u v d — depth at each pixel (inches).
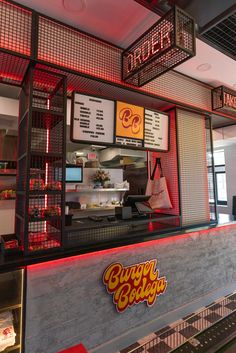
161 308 97.4
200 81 128.0
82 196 201.2
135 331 87.6
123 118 100.0
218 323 51.9
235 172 232.1
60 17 79.4
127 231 98.2
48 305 69.3
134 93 102.7
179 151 117.2
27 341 65.1
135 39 91.6
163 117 114.4
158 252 98.5
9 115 125.5
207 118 136.3
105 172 218.2
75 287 74.9
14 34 71.0
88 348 76.2
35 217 70.9
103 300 80.8
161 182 119.7
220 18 75.0
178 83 117.3
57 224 78.0
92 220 113.9
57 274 71.7
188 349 44.1
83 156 237.9
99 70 89.8
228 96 132.6
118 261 85.8
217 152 261.0
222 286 125.3
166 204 116.3
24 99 82.8
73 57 83.0
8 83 85.3
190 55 73.5
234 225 137.1
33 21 74.3
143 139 106.3
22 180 78.5
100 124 94.0
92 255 79.4
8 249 69.3
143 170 220.7
